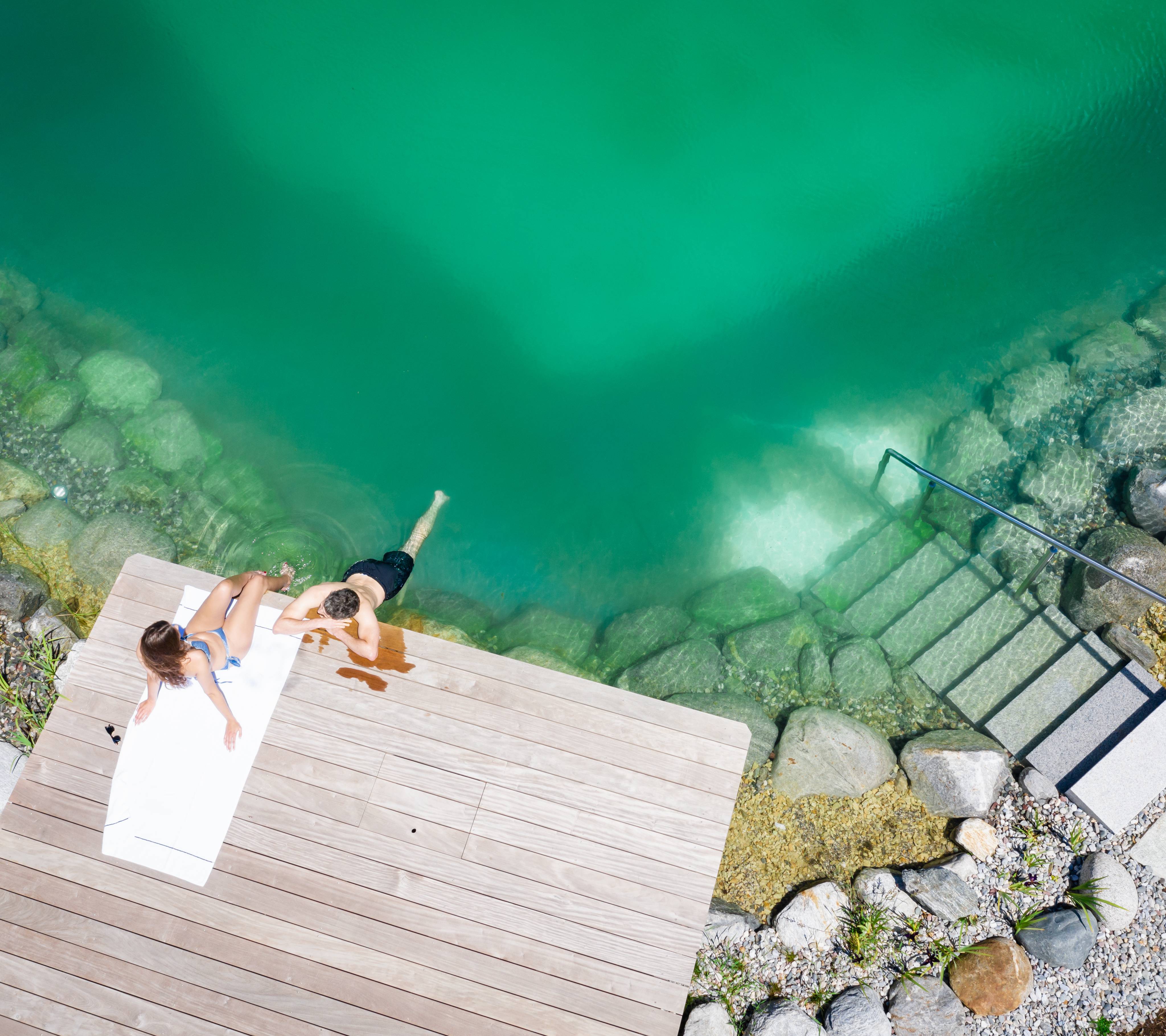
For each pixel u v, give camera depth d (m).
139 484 7.50
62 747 4.07
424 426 8.30
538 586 7.43
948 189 9.89
